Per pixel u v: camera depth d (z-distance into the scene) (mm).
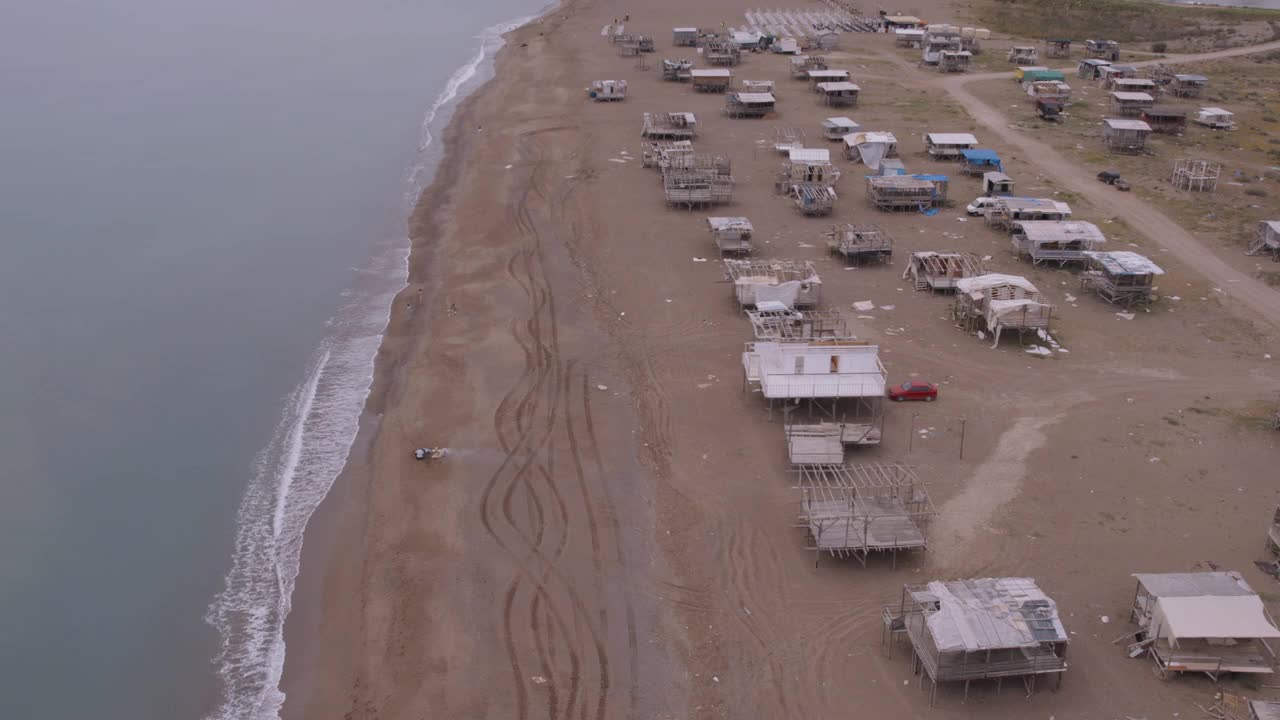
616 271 62469
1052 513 39000
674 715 29672
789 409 46281
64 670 32906
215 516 40281
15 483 42656
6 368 51594
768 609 34000
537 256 64875
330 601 34906
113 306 59000
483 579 35438
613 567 36031
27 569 37594
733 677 31141
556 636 32781
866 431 42750
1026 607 30656
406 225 71812
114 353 53562
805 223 70938
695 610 33969
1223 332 55375
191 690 31562
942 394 48000
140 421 47250
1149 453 43219
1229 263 65375
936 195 74625
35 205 74625
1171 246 68250
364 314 57750
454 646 32375
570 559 36406
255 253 67188
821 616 33656
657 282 60719
